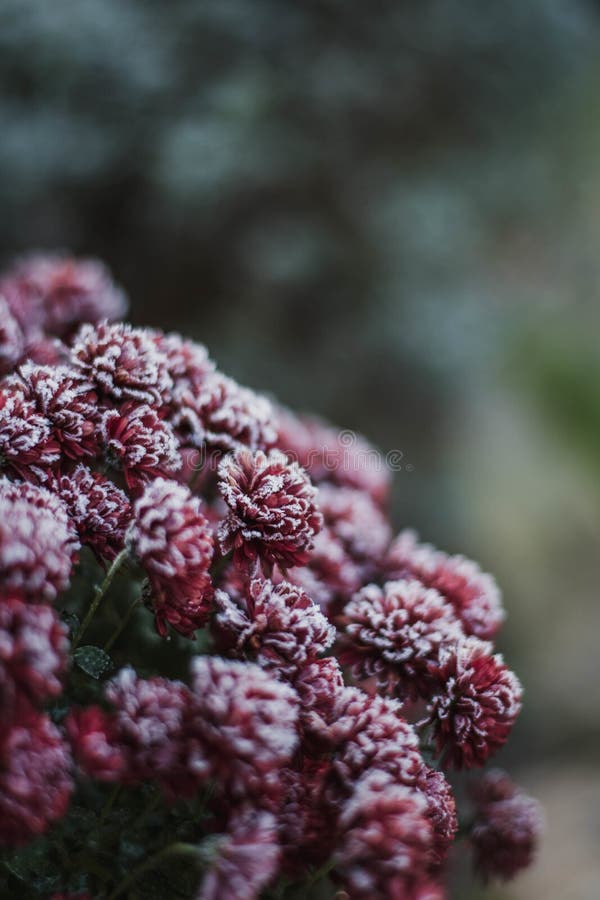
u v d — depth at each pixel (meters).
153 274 1.51
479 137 1.64
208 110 1.47
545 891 0.91
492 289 1.60
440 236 1.57
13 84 1.45
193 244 1.49
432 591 0.46
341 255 1.53
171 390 0.46
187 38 1.49
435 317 1.54
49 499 0.40
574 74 1.70
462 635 0.45
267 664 0.40
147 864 0.38
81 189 1.46
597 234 1.66
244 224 1.49
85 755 0.36
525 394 1.49
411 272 1.56
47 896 0.39
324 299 1.53
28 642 0.35
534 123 1.67
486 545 1.43
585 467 1.45
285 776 0.40
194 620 0.41
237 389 0.47
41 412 0.42
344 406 1.50
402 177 1.58
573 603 1.38
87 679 0.42
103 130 1.45
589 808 1.05
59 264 0.61
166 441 0.43
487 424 1.54
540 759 1.15
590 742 1.16
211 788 0.40
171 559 0.38
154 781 0.40
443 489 1.49
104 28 1.44
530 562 1.43
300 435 0.56
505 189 1.62
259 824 0.37
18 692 0.35
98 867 0.40
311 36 1.55
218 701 0.37
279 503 0.43
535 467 1.50
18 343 0.47
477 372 1.53
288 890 0.42
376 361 1.52
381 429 1.51
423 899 0.37
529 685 1.24
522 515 1.47
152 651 0.45
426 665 0.44
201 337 1.50
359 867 0.38
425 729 0.46
